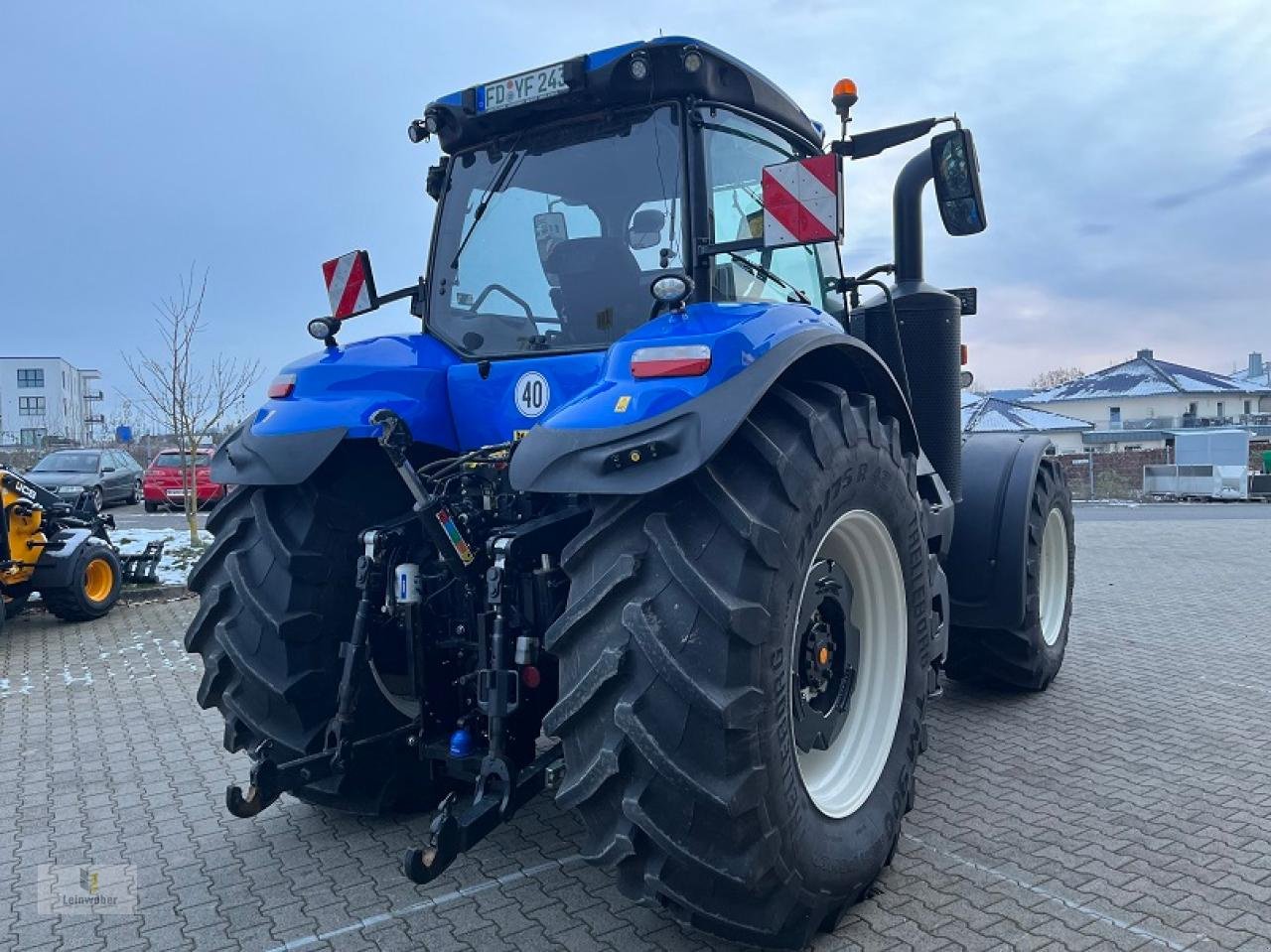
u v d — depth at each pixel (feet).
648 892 8.00
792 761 8.30
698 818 7.64
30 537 27.94
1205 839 11.28
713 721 7.50
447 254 12.04
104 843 12.08
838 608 9.92
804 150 12.79
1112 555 39.65
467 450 11.12
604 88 10.51
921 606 10.70
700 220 10.27
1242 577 32.63
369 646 10.96
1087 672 19.24
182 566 38.01
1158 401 201.98
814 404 9.12
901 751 10.32
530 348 11.21
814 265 13.17
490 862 11.15
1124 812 12.10
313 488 10.84
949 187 12.71
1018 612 15.65
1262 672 19.12
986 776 13.42
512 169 11.59
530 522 9.45
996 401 167.53
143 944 9.56
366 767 11.41
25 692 20.30
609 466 7.81
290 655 10.66
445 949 9.26
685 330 8.61
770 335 8.61
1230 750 14.40
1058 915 9.55
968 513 15.87
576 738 7.98
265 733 10.80
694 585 7.63
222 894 10.55
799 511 8.28
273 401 11.34
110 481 74.02
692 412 7.86
